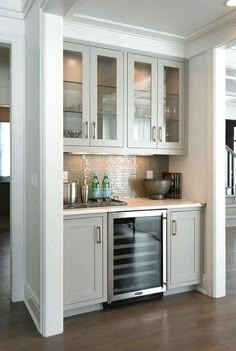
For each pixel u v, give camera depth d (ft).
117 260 9.61
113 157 11.68
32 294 9.05
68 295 8.80
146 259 10.05
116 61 10.30
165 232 10.18
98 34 9.95
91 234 9.09
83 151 9.88
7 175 23.70
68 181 10.89
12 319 8.87
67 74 9.87
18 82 9.89
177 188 11.88
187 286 11.02
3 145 23.47
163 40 10.81
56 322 8.11
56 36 7.99
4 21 9.57
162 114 11.14
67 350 7.38
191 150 11.43
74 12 8.93
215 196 10.52
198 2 8.45
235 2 8.43
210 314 9.22
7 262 14.19
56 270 8.11
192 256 10.69
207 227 10.74
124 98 10.46
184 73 11.44
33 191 8.92
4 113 23.38
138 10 8.88
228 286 11.46
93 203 10.06
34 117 8.73
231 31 9.66
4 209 23.57
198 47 10.91
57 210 8.13
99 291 9.23
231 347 7.54
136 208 9.68
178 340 7.83
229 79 17.63
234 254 15.44
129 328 8.39
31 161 9.11
